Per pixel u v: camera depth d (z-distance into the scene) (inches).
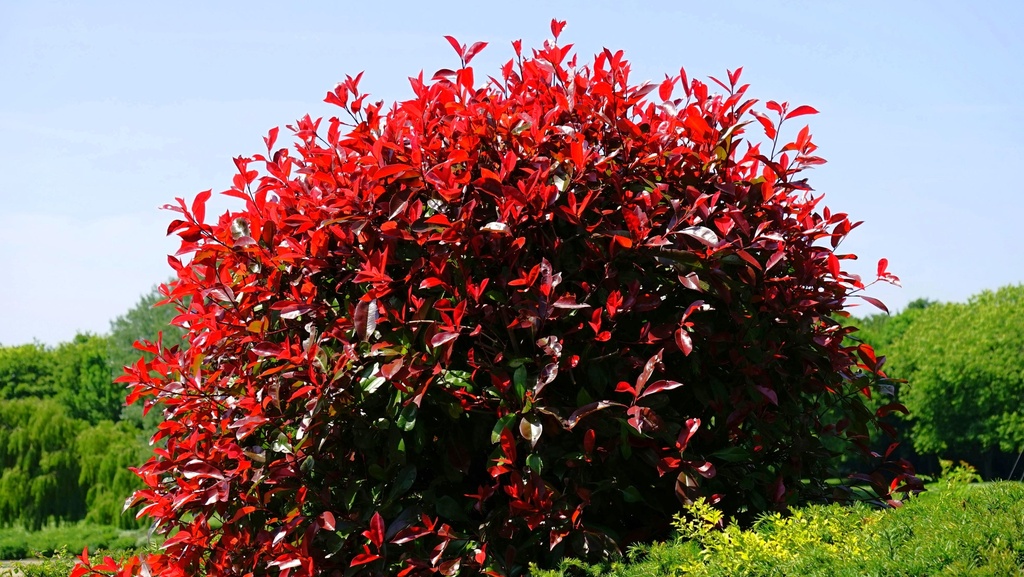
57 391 1478.8
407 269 142.5
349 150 160.4
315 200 146.6
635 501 137.0
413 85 163.0
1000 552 106.0
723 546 117.5
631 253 138.4
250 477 141.3
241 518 146.5
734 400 143.9
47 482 764.6
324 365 130.0
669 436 132.6
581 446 134.4
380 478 133.5
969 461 1119.6
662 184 148.8
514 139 145.8
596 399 136.9
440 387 130.3
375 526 125.5
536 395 125.2
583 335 138.5
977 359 1002.7
